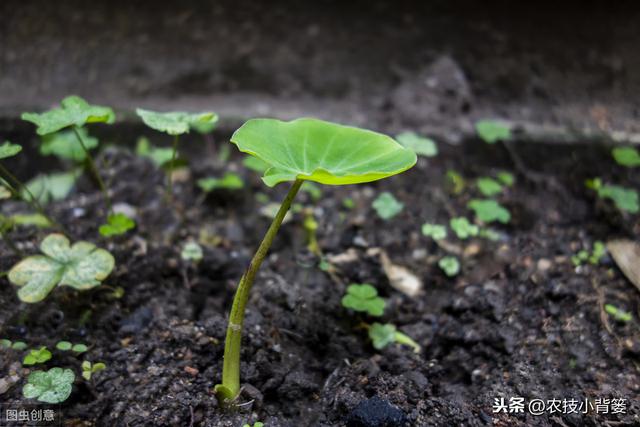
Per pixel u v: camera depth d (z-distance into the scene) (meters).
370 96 0.67
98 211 0.56
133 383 0.45
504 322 0.51
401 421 0.44
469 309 0.51
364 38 0.73
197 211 0.58
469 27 0.74
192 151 0.62
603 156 0.62
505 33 0.74
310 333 0.50
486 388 0.47
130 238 0.54
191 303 0.51
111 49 0.70
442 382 0.48
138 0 0.74
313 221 0.57
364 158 0.42
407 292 0.53
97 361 0.47
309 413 0.46
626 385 0.47
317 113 0.66
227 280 0.53
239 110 0.65
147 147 0.61
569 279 0.53
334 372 0.47
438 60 0.68
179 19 0.73
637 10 0.76
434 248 0.56
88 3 0.73
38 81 0.67
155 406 0.44
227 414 0.45
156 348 0.47
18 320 0.48
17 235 0.52
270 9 0.75
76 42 0.70
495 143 0.62
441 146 0.63
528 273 0.54
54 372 0.43
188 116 0.49
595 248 0.56
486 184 0.59
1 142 0.60
